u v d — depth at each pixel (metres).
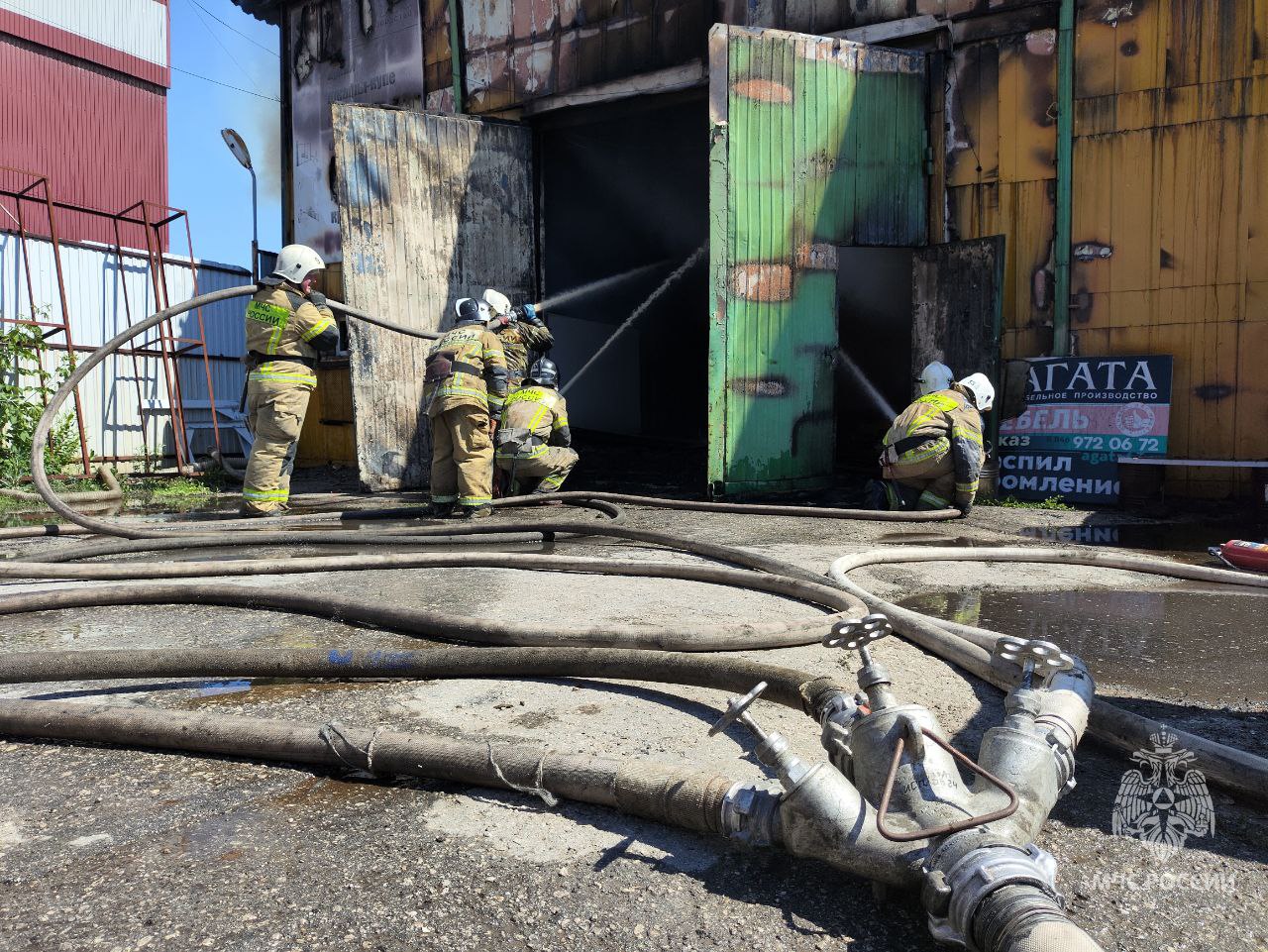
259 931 1.28
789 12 7.99
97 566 3.69
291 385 5.99
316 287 10.66
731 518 5.92
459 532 4.85
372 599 3.34
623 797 1.56
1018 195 7.22
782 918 1.30
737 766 1.80
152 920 1.30
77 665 2.22
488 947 1.24
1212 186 6.51
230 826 1.59
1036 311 7.20
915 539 4.98
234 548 4.75
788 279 7.16
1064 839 1.53
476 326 6.14
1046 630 2.95
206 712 1.96
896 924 1.28
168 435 10.80
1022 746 1.37
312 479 9.40
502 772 1.66
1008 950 1.00
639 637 2.44
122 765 1.87
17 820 1.62
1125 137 6.77
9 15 15.59
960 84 7.41
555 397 7.00
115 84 17.50
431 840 1.54
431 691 2.29
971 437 5.68
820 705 1.67
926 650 2.64
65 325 9.23
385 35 9.98
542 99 8.96
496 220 8.78
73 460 9.65
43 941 1.25
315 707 2.18
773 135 7.00
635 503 6.30
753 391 7.07
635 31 8.47
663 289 14.66
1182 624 3.04
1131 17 6.69
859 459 10.23
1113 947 1.23
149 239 10.45
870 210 7.42
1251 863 1.45
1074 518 6.02
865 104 7.32
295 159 10.77
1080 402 6.85
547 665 2.25
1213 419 6.58
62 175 16.53
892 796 1.30
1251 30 6.31
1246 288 6.43
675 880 1.40
